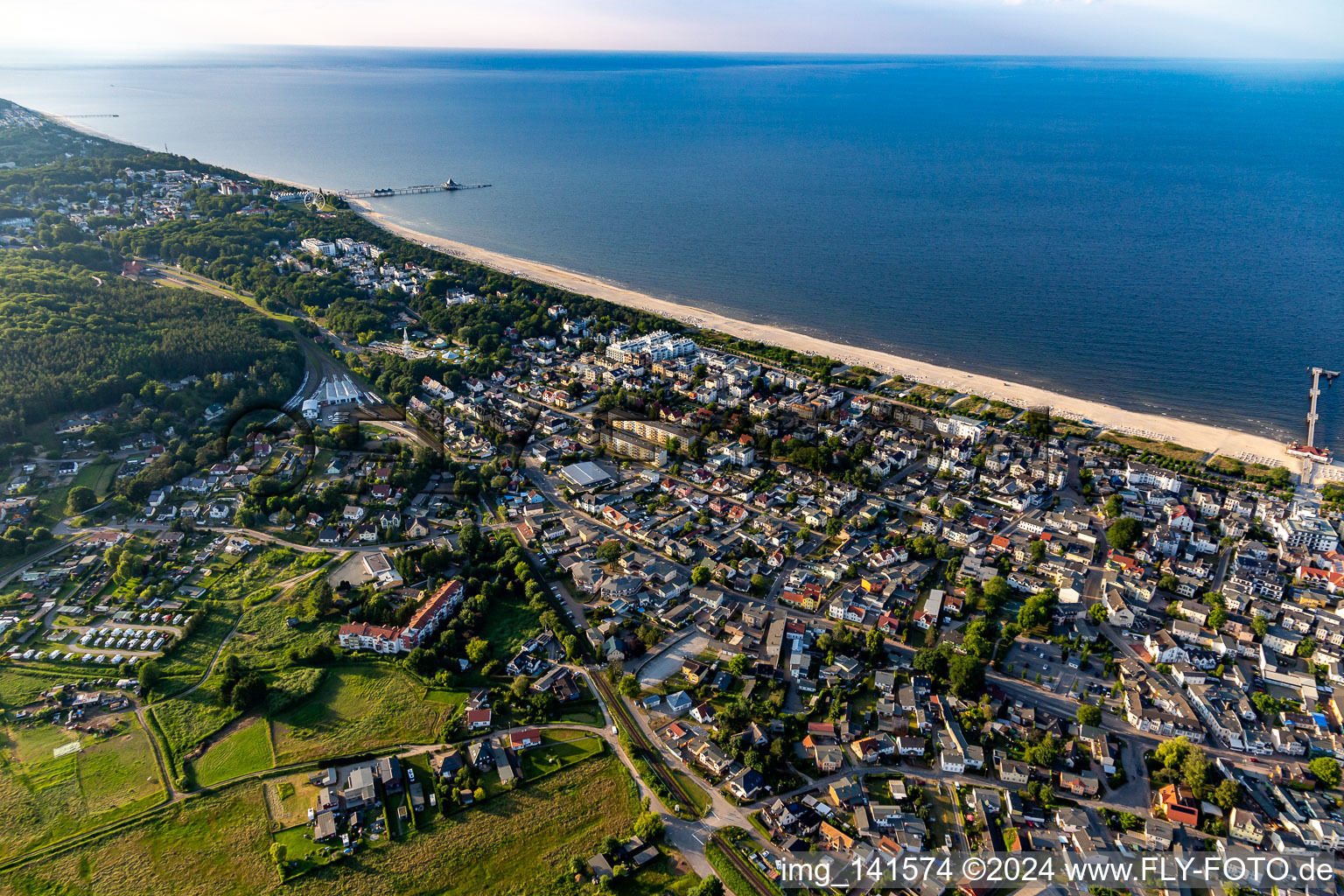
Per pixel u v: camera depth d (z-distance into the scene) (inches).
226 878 7805.1
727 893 7672.2
